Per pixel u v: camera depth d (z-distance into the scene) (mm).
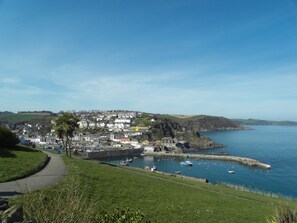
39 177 33500
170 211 29844
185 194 42656
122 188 36656
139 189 38688
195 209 33156
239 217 33156
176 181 61469
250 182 124500
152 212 27875
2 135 59219
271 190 107625
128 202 29703
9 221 11500
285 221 11914
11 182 28734
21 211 12117
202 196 43812
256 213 37156
